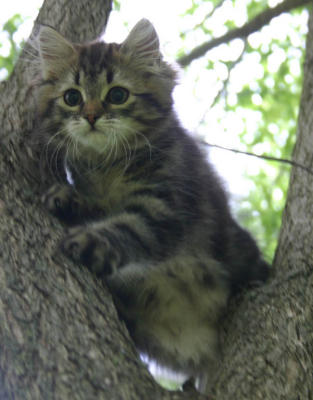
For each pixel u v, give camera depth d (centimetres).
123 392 47
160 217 61
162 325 64
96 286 53
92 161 65
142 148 65
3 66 88
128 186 64
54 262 52
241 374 52
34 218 54
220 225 66
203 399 50
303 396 51
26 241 52
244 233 68
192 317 64
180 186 63
